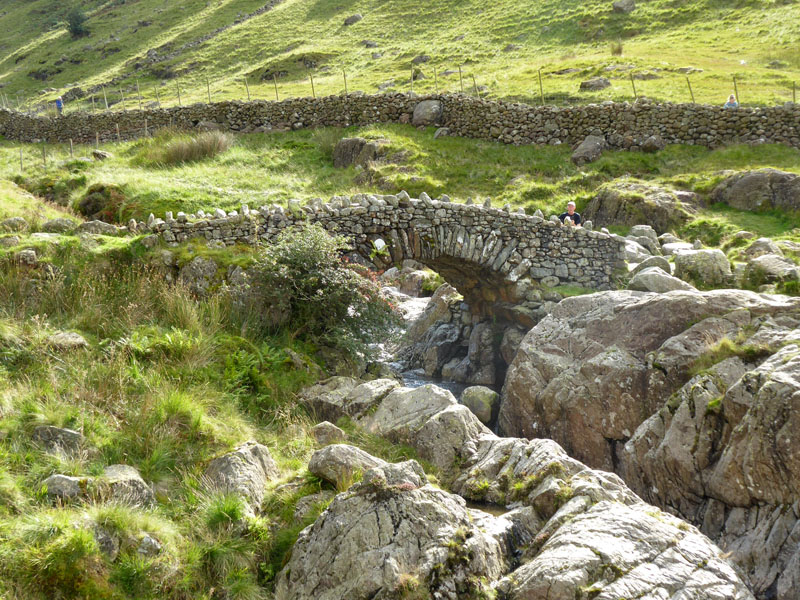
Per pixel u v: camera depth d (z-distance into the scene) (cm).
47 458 696
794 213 1703
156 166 2134
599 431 1055
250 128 2616
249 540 664
